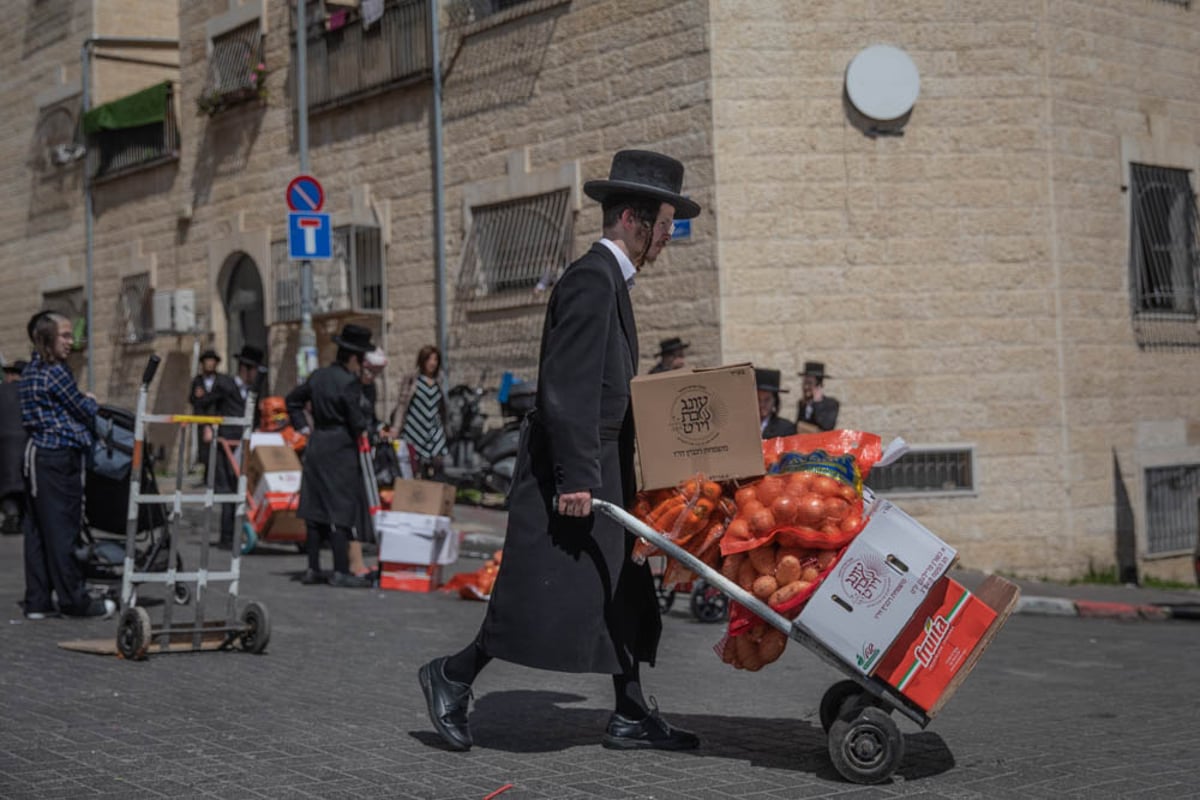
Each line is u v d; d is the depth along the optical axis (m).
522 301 16.50
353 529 12.09
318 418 11.82
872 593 5.07
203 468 20.80
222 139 21.95
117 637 7.95
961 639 5.18
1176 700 7.39
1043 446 14.53
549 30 16.12
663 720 5.73
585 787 4.98
